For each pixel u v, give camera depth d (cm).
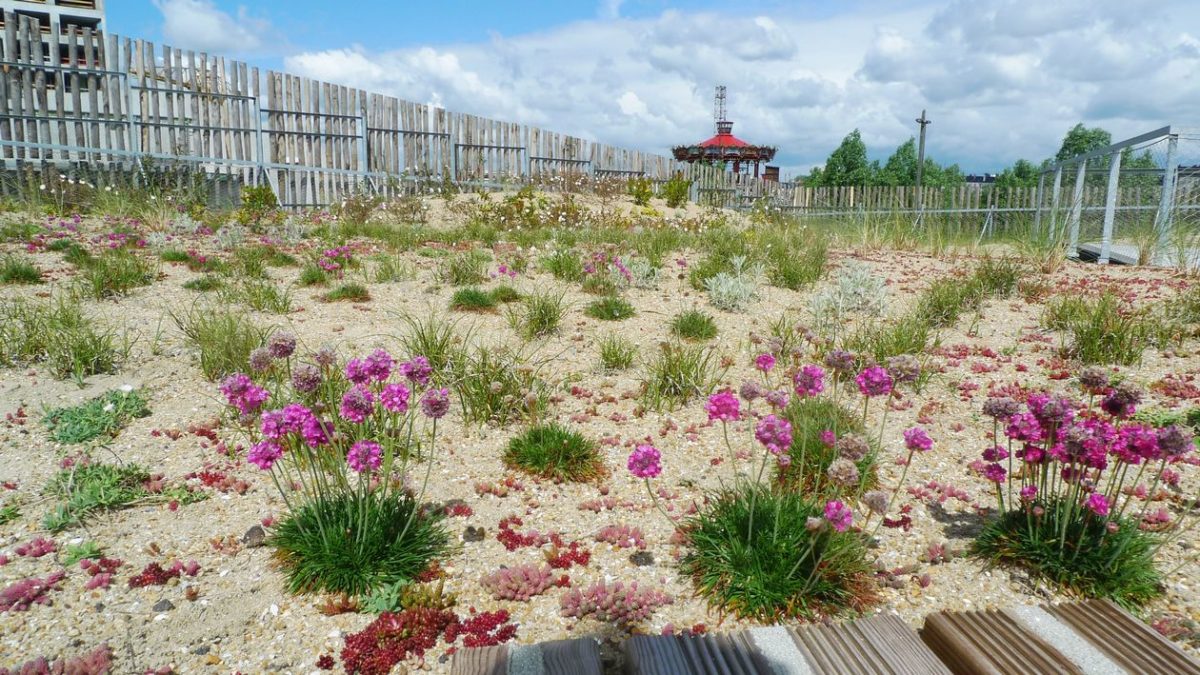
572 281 862
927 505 370
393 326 650
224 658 253
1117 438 290
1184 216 1213
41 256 835
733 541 295
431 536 325
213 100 1595
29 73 1430
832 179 5078
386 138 1866
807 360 597
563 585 300
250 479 388
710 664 213
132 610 276
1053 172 1811
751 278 879
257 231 1166
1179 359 588
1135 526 298
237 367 525
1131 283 926
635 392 534
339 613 279
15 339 541
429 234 1189
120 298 694
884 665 212
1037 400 305
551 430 424
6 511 343
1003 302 827
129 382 505
